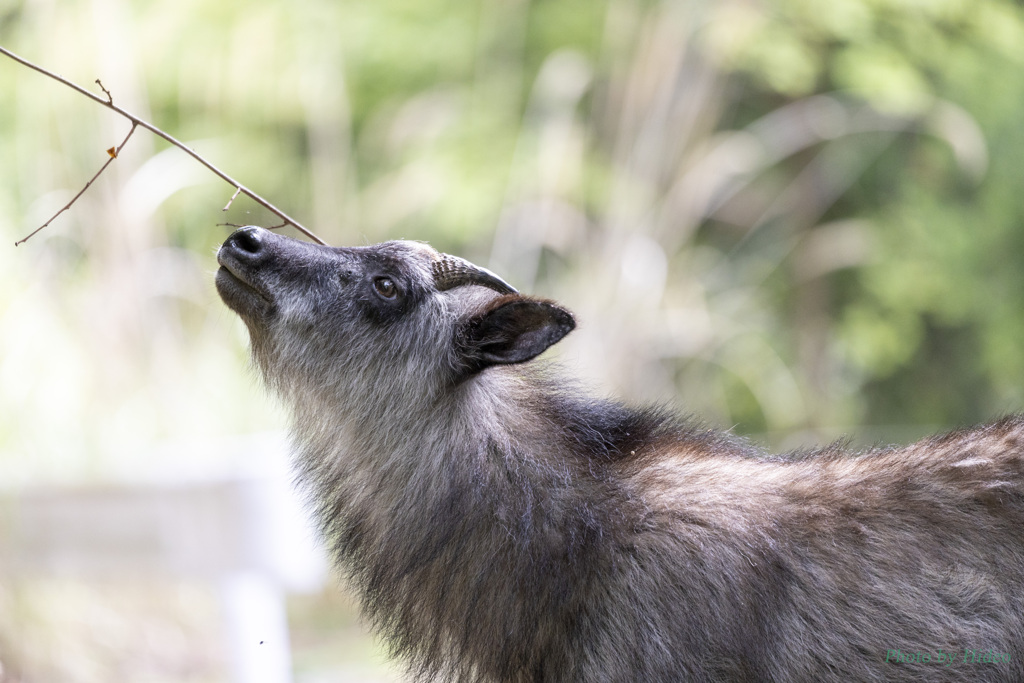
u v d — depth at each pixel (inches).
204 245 644.7
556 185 618.2
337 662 440.1
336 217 642.2
